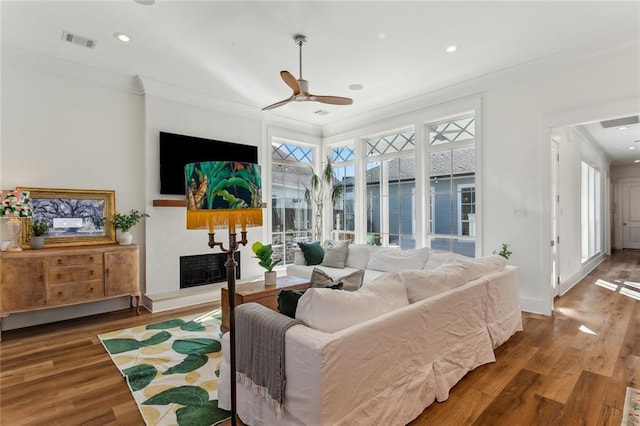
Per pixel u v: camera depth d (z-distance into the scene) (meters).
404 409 1.82
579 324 3.47
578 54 3.47
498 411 1.97
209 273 4.96
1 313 3.16
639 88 3.17
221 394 2.03
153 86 4.36
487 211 4.25
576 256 5.54
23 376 2.47
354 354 1.58
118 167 4.26
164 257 4.52
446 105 4.68
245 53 3.57
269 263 3.54
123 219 4.11
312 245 5.07
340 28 3.07
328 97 3.41
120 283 3.87
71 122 3.91
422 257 4.12
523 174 3.94
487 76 4.14
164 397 2.16
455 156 4.76
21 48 3.48
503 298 2.97
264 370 1.70
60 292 3.46
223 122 5.16
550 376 2.38
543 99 3.79
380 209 5.83
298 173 6.51
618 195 10.01
